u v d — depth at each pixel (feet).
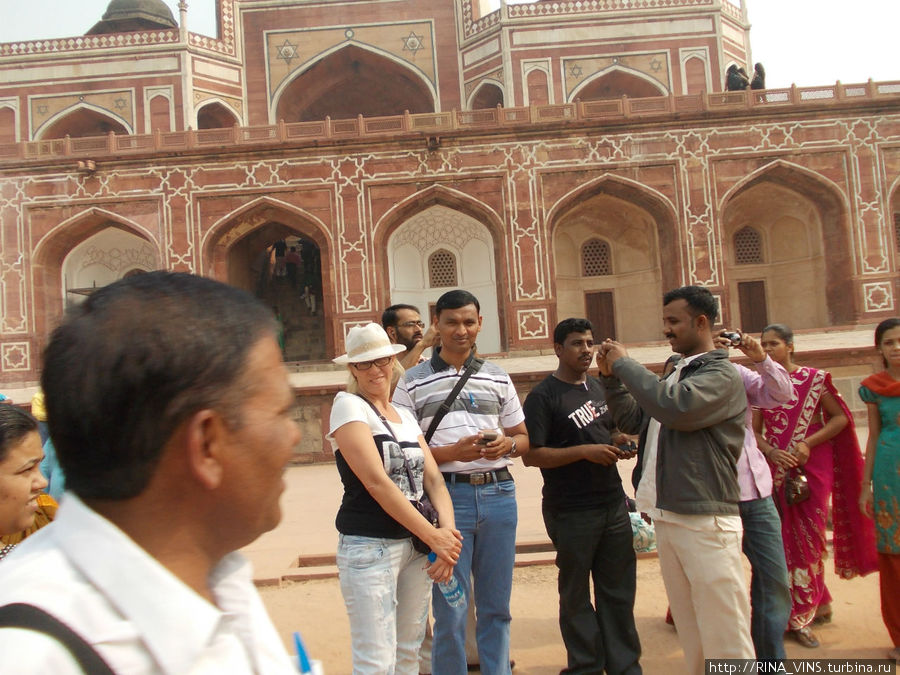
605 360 6.98
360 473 5.81
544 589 10.96
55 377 1.71
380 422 6.17
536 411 7.86
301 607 10.55
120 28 58.29
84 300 1.82
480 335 42.57
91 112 51.72
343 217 39.68
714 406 6.23
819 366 31.14
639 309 45.21
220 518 1.89
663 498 6.50
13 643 1.38
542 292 39.52
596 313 46.11
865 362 31.24
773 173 40.45
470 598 8.32
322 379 35.14
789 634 8.68
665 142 39.93
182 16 52.37
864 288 39.47
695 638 6.61
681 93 52.95
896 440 8.07
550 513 7.79
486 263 42.75
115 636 1.51
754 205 44.29
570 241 46.32
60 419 1.71
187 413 1.72
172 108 51.62
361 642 5.81
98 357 1.67
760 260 45.60
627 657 7.49
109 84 51.72
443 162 39.91
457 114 39.96
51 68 51.83
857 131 39.88
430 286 43.52
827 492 8.67
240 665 1.74
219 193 39.45
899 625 7.83
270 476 1.91
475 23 54.85
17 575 1.54
